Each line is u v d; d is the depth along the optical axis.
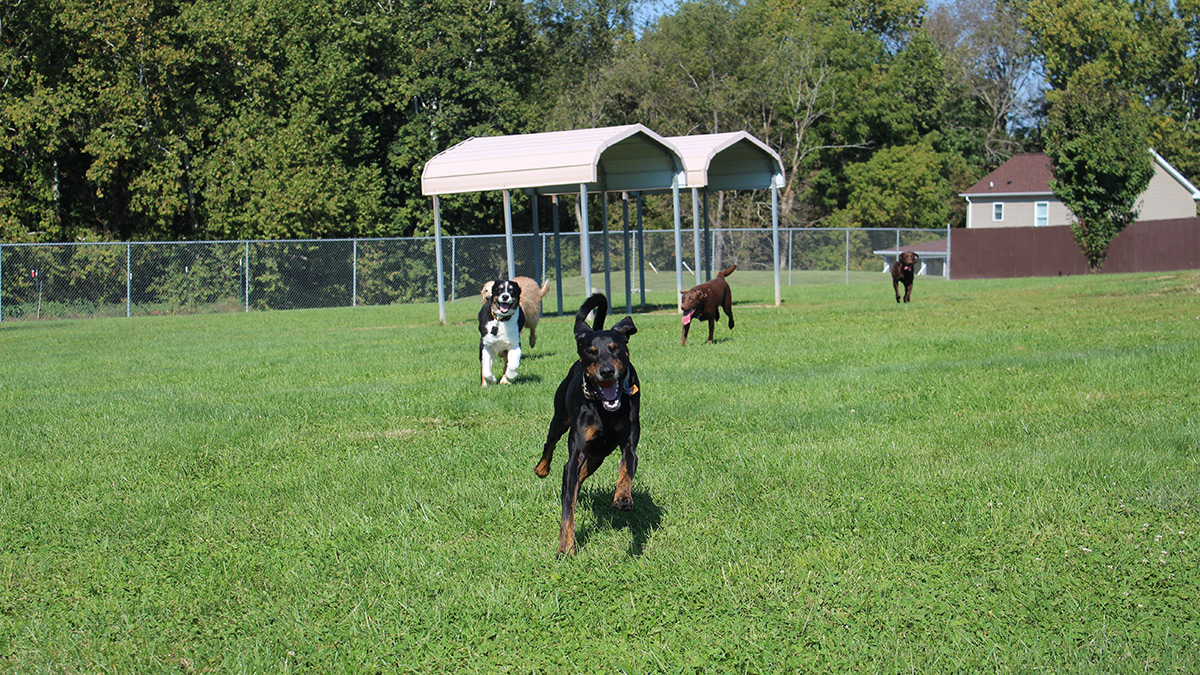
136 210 33.31
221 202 33.47
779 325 16.92
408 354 14.02
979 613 4.02
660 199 55.03
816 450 6.75
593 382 4.64
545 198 50.16
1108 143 39.75
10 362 14.91
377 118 42.31
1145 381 8.92
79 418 8.98
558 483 6.13
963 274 42.81
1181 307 17.52
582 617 4.12
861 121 59.88
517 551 4.92
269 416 8.79
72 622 4.24
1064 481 5.70
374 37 40.56
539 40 50.72
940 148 67.56
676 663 3.69
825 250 44.22
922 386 9.27
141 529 5.50
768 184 23.05
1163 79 67.44
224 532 5.41
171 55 32.28
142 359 14.68
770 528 5.08
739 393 9.20
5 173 33.00
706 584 4.40
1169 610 3.99
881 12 69.19
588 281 18.53
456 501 5.80
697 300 13.88
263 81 35.84
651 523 5.34
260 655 3.84
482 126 42.34
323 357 14.04
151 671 3.75
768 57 54.38
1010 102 72.19
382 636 3.99
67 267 29.06
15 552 5.17
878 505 5.40
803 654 3.72
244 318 25.80
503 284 10.23
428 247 34.34
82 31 30.86
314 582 4.59
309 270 32.78
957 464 6.25
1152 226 40.25
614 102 52.25
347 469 6.69
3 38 31.22
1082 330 14.02
